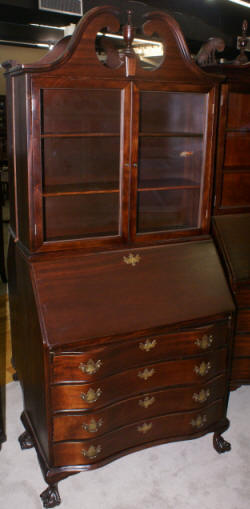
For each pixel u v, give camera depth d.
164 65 1.92
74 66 1.75
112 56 1.88
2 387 2.79
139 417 2.06
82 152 2.21
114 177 2.18
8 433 2.40
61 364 1.80
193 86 2.01
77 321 1.83
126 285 2.01
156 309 1.99
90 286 1.94
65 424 1.89
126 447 2.09
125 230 2.07
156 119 2.31
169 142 2.34
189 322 2.02
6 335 3.42
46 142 2.12
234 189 2.62
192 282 2.14
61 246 1.95
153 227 2.29
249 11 5.71
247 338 2.57
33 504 1.96
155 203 2.34
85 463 1.98
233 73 2.35
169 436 2.18
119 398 1.97
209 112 2.09
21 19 5.16
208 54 2.50
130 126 1.93
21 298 2.15
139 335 1.92
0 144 7.92
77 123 2.16
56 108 2.11
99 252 2.04
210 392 2.20
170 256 2.17
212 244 2.29
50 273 1.91
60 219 2.12
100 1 5.00
